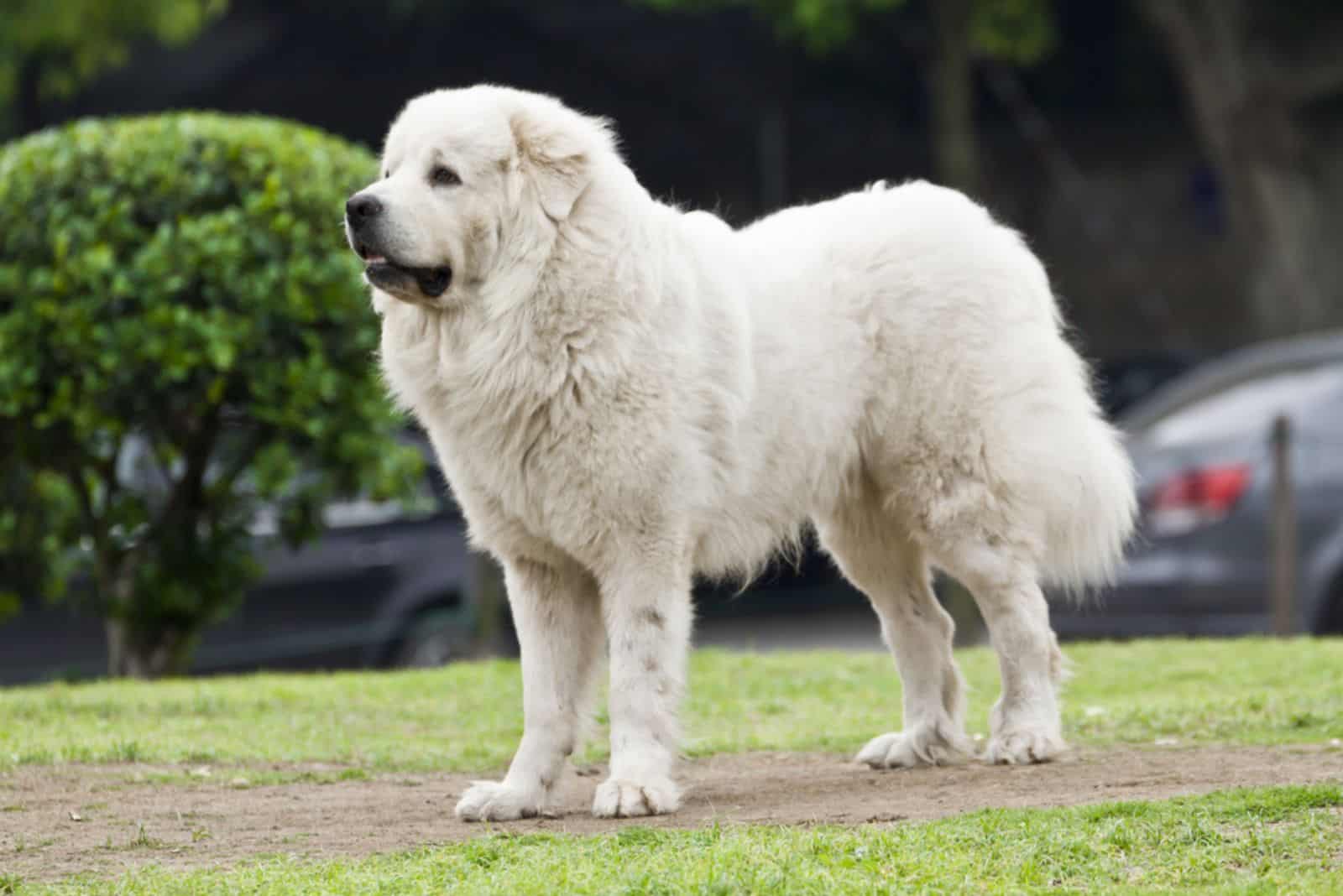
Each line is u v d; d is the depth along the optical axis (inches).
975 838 276.8
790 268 360.2
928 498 370.6
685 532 331.0
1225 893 244.5
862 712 474.9
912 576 390.0
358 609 679.7
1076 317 1462.8
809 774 378.3
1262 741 388.2
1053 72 1476.4
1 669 691.4
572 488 324.5
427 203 319.6
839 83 1446.9
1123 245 1465.3
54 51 1171.9
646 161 1419.8
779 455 353.1
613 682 329.1
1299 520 680.4
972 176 1176.8
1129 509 392.5
